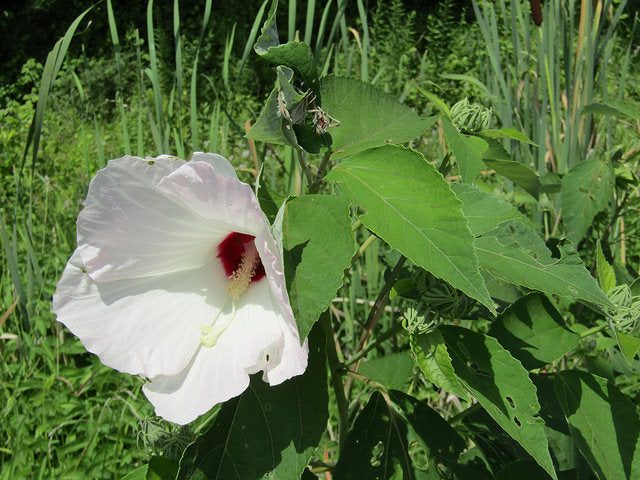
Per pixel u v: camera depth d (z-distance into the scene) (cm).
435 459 42
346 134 38
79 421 92
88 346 33
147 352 34
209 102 215
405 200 32
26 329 97
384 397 43
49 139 203
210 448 36
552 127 83
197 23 259
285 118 34
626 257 96
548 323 45
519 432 35
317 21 247
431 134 127
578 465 53
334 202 32
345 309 86
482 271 56
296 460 36
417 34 258
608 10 82
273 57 33
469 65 225
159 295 35
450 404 85
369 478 41
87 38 266
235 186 29
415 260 30
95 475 80
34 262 79
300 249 31
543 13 76
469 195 41
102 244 33
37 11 297
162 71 227
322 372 37
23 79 273
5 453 87
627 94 148
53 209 152
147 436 41
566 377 44
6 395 93
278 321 33
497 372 38
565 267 39
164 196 32
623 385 78
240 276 36
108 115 226
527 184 45
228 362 33
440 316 37
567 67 78
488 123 41
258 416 37
